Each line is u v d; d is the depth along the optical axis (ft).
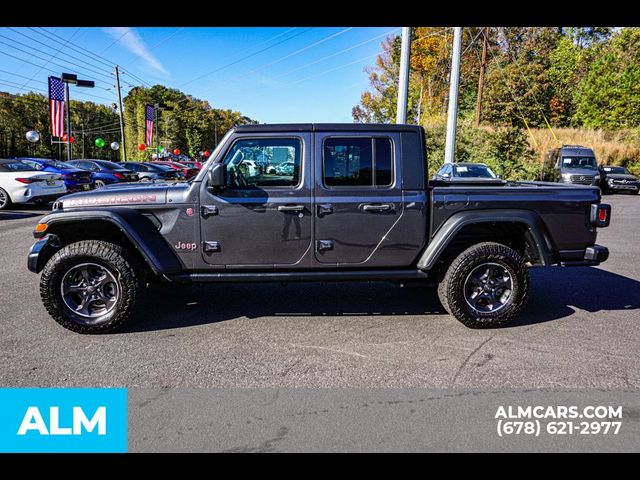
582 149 66.18
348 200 13.17
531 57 135.64
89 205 13.33
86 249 12.68
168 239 13.25
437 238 13.50
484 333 13.32
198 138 259.39
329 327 13.76
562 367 11.03
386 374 10.65
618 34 136.67
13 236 28.86
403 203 13.33
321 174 13.17
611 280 19.56
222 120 333.62
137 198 13.21
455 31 54.95
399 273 13.69
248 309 15.42
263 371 10.78
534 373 10.71
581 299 16.75
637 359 11.50
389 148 13.35
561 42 156.15
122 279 12.79
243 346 12.28
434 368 10.97
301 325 13.93
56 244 14.06
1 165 40.04
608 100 113.80
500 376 10.56
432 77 135.23
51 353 11.73
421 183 13.47
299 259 13.43
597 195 14.08
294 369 10.89
